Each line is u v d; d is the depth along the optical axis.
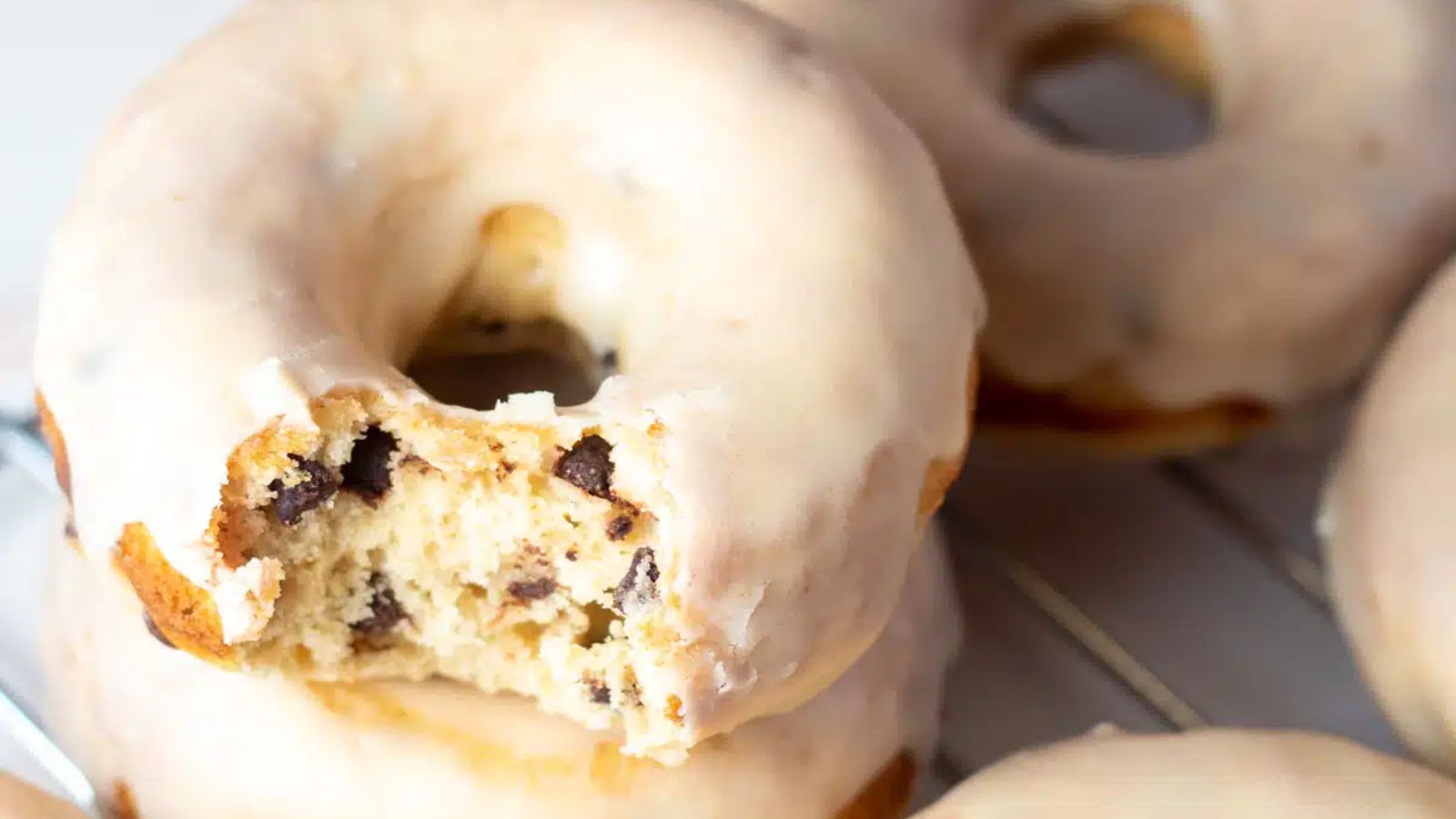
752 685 0.26
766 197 0.27
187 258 0.27
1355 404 0.33
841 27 0.33
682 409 0.26
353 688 0.28
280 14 0.28
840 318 0.27
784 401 0.26
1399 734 0.31
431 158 0.28
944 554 0.32
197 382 0.26
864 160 0.27
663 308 0.28
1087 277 0.32
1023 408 0.33
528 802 0.28
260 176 0.27
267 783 0.28
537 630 0.28
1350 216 0.32
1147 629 0.33
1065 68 0.36
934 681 0.31
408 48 0.28
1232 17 0.34
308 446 0.26
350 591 0.27
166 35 0.37
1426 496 0.30
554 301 0.29
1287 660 0.33
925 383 0.27
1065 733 0.32
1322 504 0.32
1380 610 0.30
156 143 0.27
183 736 0.28
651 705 0.27
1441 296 0.31
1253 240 0.32
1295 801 0.27
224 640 0.27
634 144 0.28
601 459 0.26
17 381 0.33
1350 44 0.33
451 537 0.27
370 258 0.28
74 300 0.27
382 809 0.28
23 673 0.31
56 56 0.37
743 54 0.28
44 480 0.33
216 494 0.26
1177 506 0.34
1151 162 0.33
